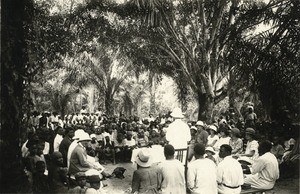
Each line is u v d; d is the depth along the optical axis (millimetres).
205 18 19719
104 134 14133
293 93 12250
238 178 6785
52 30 18234
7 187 6406
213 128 11898
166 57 21250
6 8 6477
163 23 17922
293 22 11797
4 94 6414
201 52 18000
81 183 6391
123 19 19609
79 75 26188
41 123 16969
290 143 11875
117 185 9688
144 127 15586
